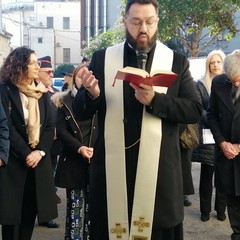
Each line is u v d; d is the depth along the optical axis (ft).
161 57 7.54
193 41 54.65
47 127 12.29
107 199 7.44
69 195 12.79
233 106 12.83
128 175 7.37
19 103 11.77
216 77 13.46
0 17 135.23
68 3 191.93
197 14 50.26
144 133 7.24
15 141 11.51
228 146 12.57
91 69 7.82
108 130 7.42
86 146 12.67
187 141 13.30
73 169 12.53
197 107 7.37
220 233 15.70
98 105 7.49
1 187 11.45
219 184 13.12
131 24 7.28
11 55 12.00
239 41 75.82
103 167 7.51
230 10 51.44
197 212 18.17
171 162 7.36
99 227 7.64
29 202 12.16
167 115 7.14
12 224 11.48
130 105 7.35
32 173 12.00
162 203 7.26
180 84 7.54
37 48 188.96
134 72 6.62
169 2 48.75
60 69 125.29
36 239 15.01
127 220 7.38
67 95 12.92
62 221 16.97
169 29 50.85
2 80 11.95
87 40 146.30
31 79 12.01
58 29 192.44
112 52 7.72
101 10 144.36
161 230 7.63
